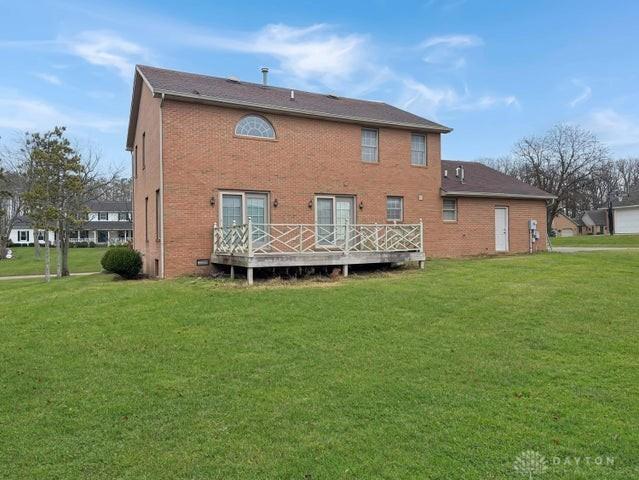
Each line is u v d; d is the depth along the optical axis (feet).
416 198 58.95
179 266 44.21
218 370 19.83
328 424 15.10
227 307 29.35
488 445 13.75
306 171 51.06
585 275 40.14
